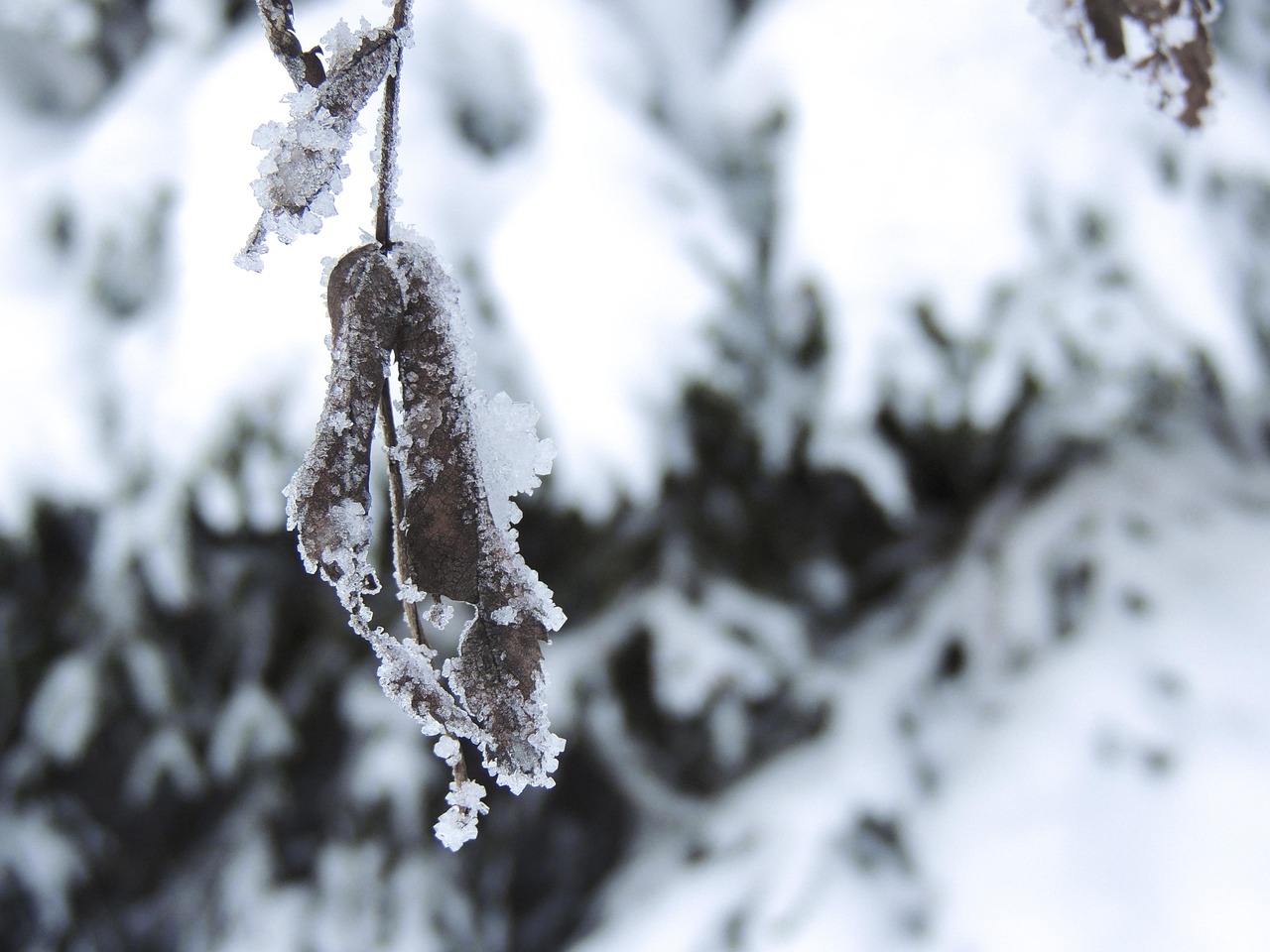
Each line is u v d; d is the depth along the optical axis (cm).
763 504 159
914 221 128
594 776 168
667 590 157
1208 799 129
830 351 130
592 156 134
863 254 129
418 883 166
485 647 32
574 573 157
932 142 130
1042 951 125
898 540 165
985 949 128
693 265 131
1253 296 132
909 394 129
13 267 143
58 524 163
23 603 167
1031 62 132
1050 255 129
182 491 135
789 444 138
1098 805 133
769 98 144
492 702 32
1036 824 135
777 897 142
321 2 126
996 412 129
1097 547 153
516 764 32
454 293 32
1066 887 129
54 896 172
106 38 160
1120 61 35
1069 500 158
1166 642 142
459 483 32
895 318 129
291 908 170
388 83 32
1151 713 138
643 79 146
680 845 158
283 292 126
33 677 170
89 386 138
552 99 137
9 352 138
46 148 153
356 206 113
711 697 159
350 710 170
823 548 163
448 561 32
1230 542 149
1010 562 156
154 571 146
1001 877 133
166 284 138
